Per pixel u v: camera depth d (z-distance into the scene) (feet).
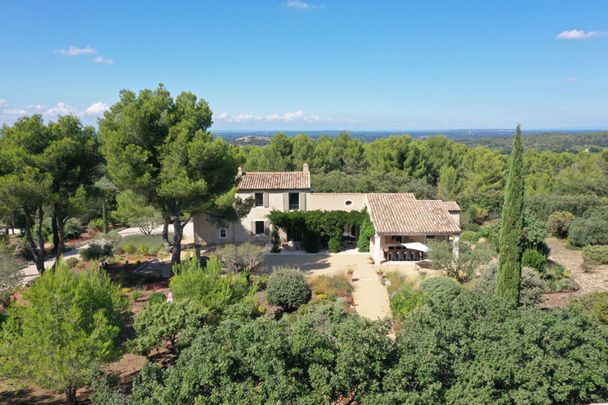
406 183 171.42
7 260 69.87
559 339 37.50
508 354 35.96
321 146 220.02
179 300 47.88
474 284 72.13
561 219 129.39
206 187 80.59
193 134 84.84
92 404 34.65
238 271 84.53
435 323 39.63
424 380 33.71
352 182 167.73
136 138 81.25
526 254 85.10
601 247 97.76
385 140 215.31
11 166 75.00
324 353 33.32
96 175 87.20
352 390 33.50
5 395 43.19
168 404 29.76
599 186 168.04
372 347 34.04
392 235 98.12
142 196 86.28
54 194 75.92
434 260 83.66
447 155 215.51
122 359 50.93
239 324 34.99
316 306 63.77
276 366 31.12
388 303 74.18
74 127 82.99
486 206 160.56
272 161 189.98
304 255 109.81
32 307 37.76
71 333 36.01
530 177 198.59
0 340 38.22
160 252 106.73
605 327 44.83
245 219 119.34
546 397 34.55
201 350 32.17
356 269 96.32
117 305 44.70
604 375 36.40
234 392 29.45
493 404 33.81
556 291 79.20
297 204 120.26
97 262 90.84
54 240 112.27
